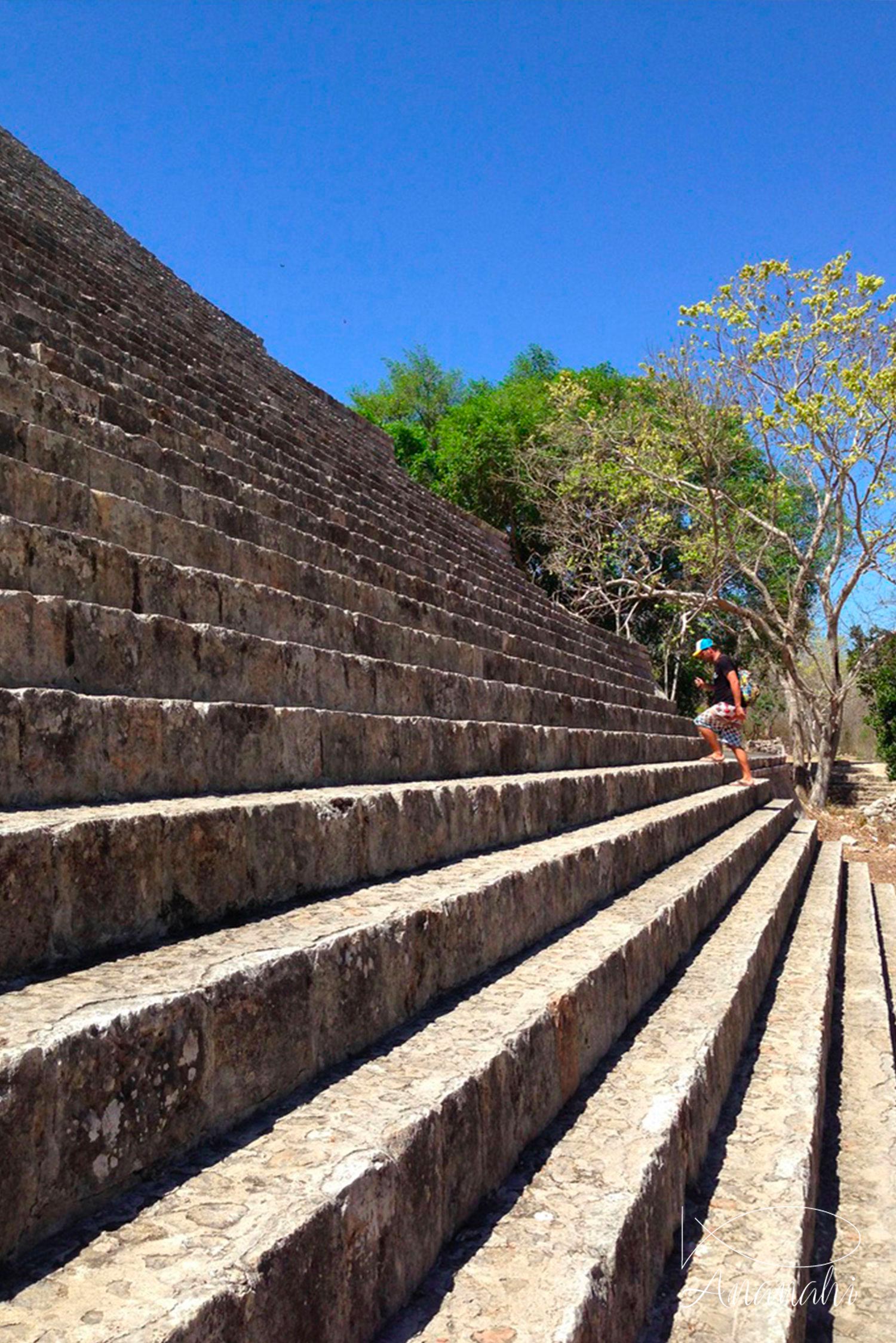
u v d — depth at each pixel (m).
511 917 4.09
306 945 2.71
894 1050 7.05
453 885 3.84
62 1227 1.81
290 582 6.17
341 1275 1.94
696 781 11.50
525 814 5.66
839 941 9.70
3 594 3.26
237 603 5.04
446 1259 2.37
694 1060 3.81
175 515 5.65
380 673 5.87
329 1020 2.74
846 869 15.18
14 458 4.51
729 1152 3.77
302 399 15.01
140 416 6.48
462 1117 2.56
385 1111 2.40
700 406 22.41
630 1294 2.54
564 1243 2.44
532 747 7.41
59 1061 1.83
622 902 5.41
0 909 2.27
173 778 3.50
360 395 38.78
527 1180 2.79
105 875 2.58
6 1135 1.70
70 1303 1.57
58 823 2.49
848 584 22.09
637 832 6.33
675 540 25.20
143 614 4.24
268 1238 1.78
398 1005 3.13
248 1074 2.37
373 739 5.00
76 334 7.55
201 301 16.02
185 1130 2.14
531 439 27.91
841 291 20.55
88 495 4.51
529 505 29.86
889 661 26.97
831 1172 4.59
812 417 19.94
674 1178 3.13
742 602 30.16
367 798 3.93
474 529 17.44
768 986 6.32
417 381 38.16
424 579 9.48
